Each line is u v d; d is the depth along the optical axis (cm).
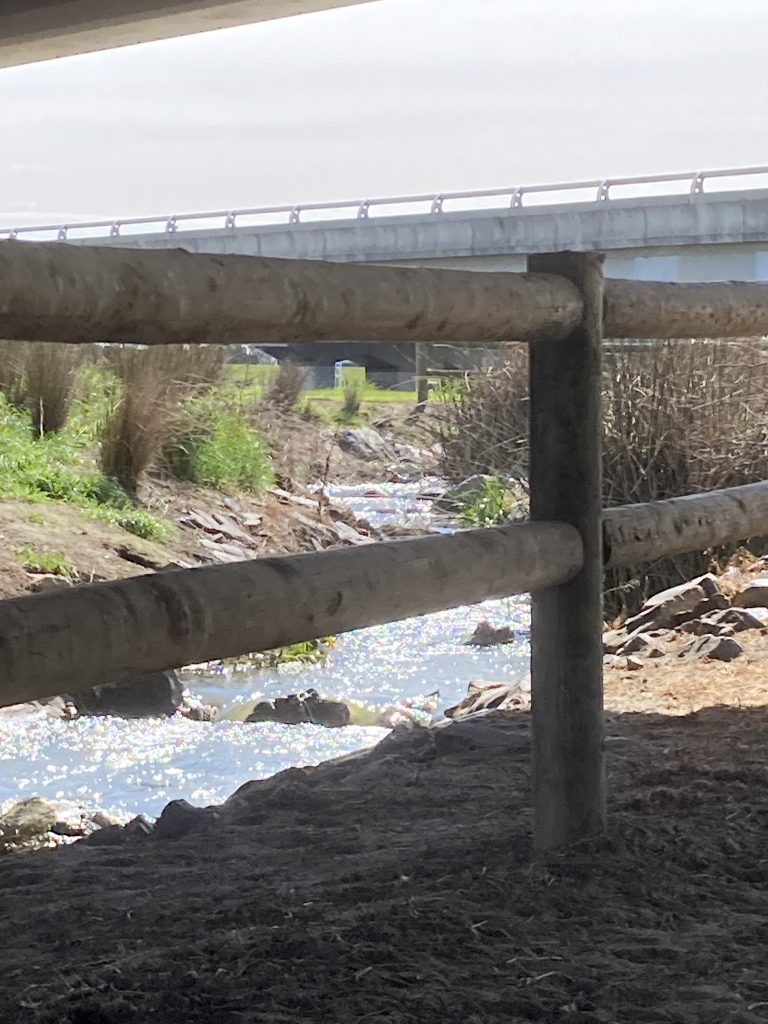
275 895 328
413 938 272
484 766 474
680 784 399
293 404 1738
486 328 309
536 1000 240
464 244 3225
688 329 379
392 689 801
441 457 1465
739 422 891
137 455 1143
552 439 335
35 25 935
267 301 257
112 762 632
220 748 659
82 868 391
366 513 1416
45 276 219
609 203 2978
